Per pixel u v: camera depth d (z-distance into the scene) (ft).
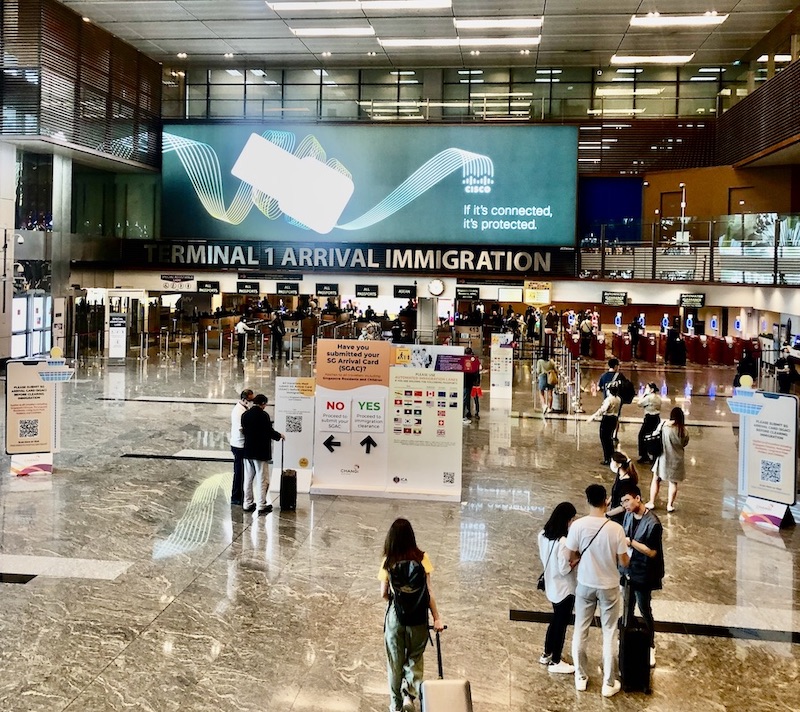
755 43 90.17
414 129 94.99
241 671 20.06
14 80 75.05
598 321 104.78
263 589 25.34
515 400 65.72
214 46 93.81
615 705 19.02
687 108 101.76
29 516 32.27
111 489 36.45
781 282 70.74
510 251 94.89
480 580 26.61
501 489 38.22
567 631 23.04
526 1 76.07
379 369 36.40
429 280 95.71
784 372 58.34
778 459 33.14
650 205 102.42
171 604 24.03
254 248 97.96
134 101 94.89
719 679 20.45
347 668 20.35
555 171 93.86
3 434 46.93
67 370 39.14
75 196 104.12
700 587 26.58
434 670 20.47
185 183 97.96
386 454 36.42
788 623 23.88
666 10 78.02
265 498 33.63
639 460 45.01
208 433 48.67
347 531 31.37
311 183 96.27
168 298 110.11
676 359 91.20
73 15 80.38
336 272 96.58
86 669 19.95
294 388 36.96
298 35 89.04
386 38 89.76
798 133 70.79
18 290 80.38
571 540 19.66
